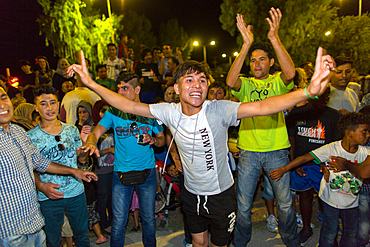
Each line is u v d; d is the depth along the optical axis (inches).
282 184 129.0
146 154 130.0
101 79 270.5
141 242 154.9
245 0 766.5
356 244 121.9
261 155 129.0
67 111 208.2
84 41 621.9
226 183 101.9
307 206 144.8
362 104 186.1
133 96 131.9
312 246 144.5
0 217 87.7
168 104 98.3
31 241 95.0
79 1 610.2
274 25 105.4
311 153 124.9
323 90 68.8
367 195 118.3
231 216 104.6
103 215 159.8
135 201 163.8
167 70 321.1
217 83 179.6
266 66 129.6
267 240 151.5
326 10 766.5
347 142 119.3
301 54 767.1
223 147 96.2
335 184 118.9
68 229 139.2
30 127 161.2
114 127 129.5
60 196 109.0
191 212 107.3
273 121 127.2
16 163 90.9
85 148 109.2
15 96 297.7
